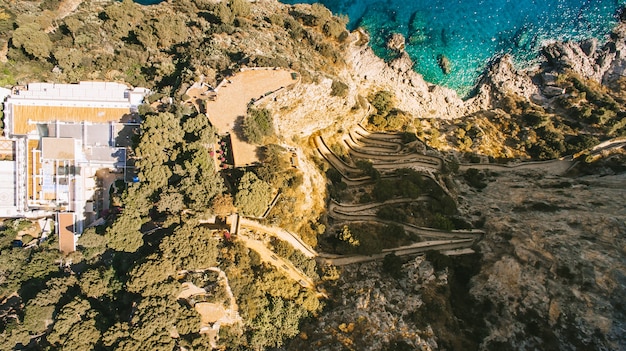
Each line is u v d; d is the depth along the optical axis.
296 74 83.75
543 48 125.19
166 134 76.69
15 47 86.50
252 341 66.62
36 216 82.31
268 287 71.00
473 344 72.50
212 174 74.94
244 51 92.31
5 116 82.06
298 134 89.94
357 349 67.62
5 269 75.56
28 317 68.12
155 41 94.31
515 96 121.38
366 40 119.50
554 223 85.62
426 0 121.81
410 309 74.38
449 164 102.06
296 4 119.38
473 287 81.12
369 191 92.75
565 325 72.44
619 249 76.50
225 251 71.81
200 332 65.75
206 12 106.81
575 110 116.12
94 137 82.31
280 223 76.50
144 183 75.69
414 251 85.69
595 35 127.00
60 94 83.19
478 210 95.38
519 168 107.38
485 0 123.38
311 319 71.81
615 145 107.94
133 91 83.75
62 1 103.62
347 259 82.06
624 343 67.94
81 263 77.50
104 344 62.72
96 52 90.56
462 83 121.44
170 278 68.44
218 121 80.25
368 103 107.81
